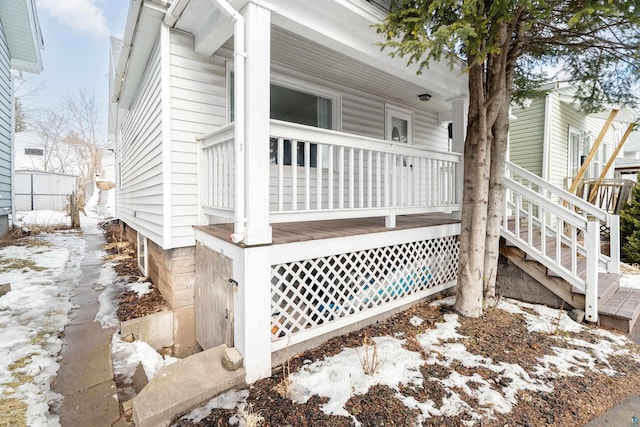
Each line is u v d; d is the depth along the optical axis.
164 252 3.57
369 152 3.18
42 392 2.15
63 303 3.74
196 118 3.40
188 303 3.37
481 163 3.17
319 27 2.71
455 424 1.76
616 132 11.66
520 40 3.28
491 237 3.71
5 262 5.50
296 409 1.88
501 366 2.34
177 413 1.85
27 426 1.82
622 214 6.78
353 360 2.39
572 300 3.42
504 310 3.46
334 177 4.98
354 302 3.11
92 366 2.51
